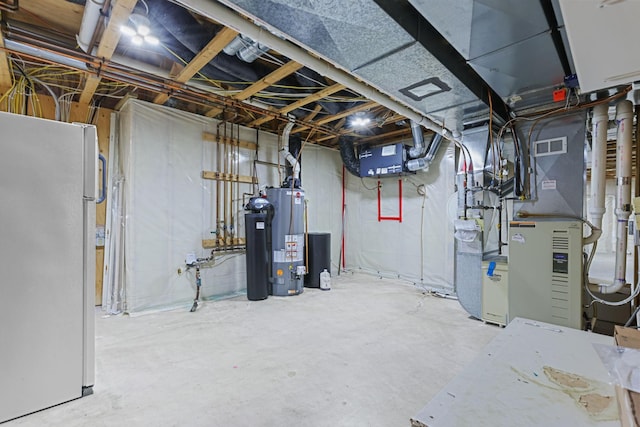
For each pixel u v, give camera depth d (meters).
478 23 1.76
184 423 1.72
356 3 1.61
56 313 1.88
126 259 3.56
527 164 3.05
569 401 0.94
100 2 1.94
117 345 2.70
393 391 2.02
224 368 2.31
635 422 0.73
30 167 1.81
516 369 1.13
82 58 2.53
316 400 1.92
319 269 4.85
